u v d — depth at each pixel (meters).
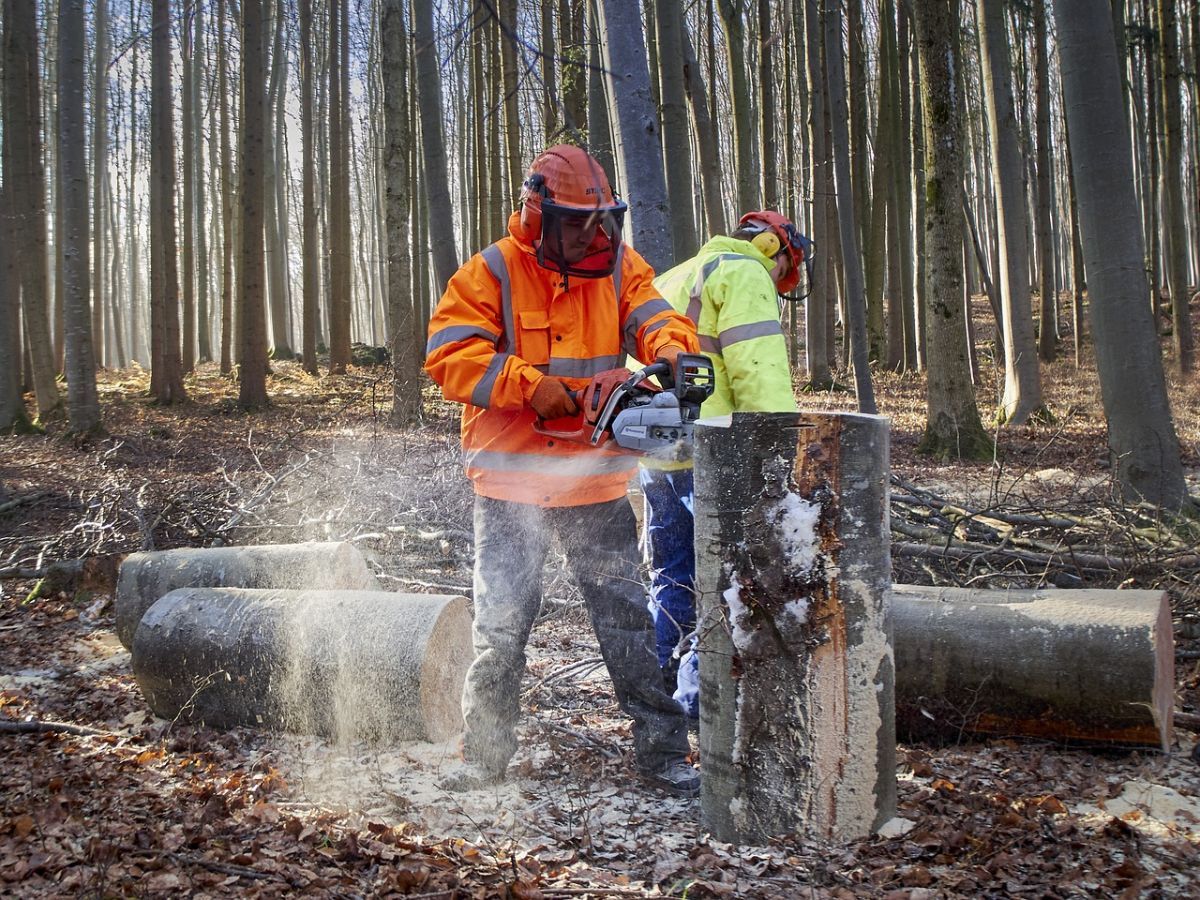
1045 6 21.84
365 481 8.28
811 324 19.86
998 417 14.74
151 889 2.46
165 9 19.75
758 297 3.58
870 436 2.82
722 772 2.94
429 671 3.72
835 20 10.52
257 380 19.69
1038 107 21.17
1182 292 20.55
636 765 3.44
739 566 2.86
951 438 12.23
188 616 3.96
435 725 3.75
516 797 3.23
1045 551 5.70
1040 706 3.47
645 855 2.83
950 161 12.23
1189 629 4.57
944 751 3.62
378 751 3.67
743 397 3.53
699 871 2.68
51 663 4.95
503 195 23.27
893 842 2.84
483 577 3.28
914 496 6.85
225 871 2.57
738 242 3.77
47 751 3.56
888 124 21.53
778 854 2.79
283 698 3.78
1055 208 34.88
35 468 12.38
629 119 6.20
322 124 32.44
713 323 3.67
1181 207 20.33
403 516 7.18
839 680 2.82
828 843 2.84
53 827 2.81
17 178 16.66
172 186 20.75
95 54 31.16
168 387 20.64
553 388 3.00
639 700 3.29
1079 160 7.30
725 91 28.91
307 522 6.92
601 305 3.19
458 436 14.00
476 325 3.11
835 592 2.80
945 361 12.30
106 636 5.44
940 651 3.58
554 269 3.05
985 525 6.29
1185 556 5.20
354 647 3.73
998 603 3.64
